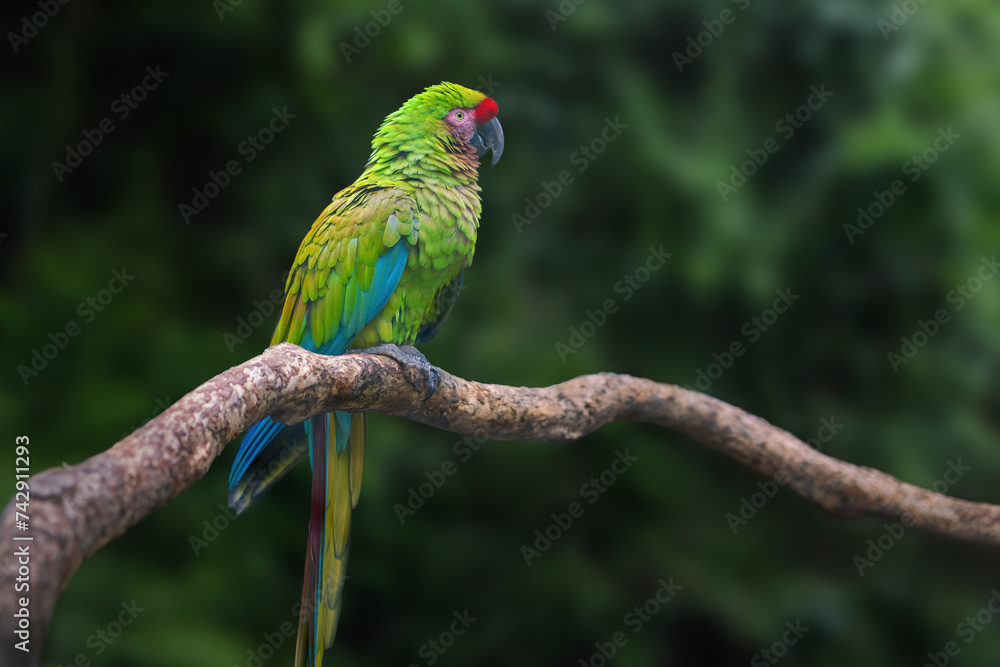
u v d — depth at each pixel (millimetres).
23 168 6043
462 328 6219
